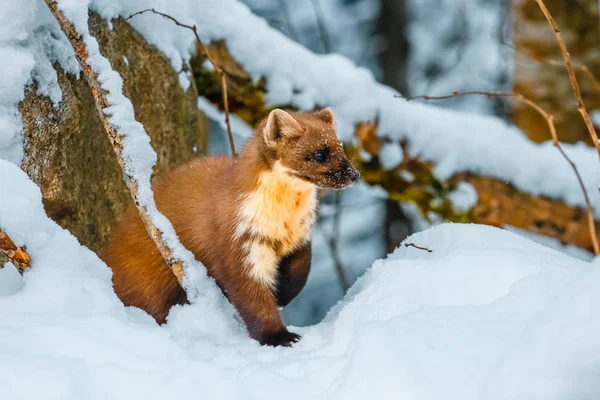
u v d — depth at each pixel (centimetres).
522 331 646
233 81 1483
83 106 1097
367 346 661
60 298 795
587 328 588
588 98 1756
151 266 1048
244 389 672
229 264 966
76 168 1083
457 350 644
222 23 1455
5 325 727
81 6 916
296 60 1505
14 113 964
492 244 888
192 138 1398
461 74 3234
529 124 1812
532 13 1762
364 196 3030
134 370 666
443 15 3353
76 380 638
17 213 832
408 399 612
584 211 1548
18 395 623
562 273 753
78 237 1091
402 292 802
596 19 1733
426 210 1602
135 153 922
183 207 1052
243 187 976
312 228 1044
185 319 920
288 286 1062
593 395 574
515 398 587
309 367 731
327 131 1034
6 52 964
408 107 1559
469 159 1546
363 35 3388
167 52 1306
